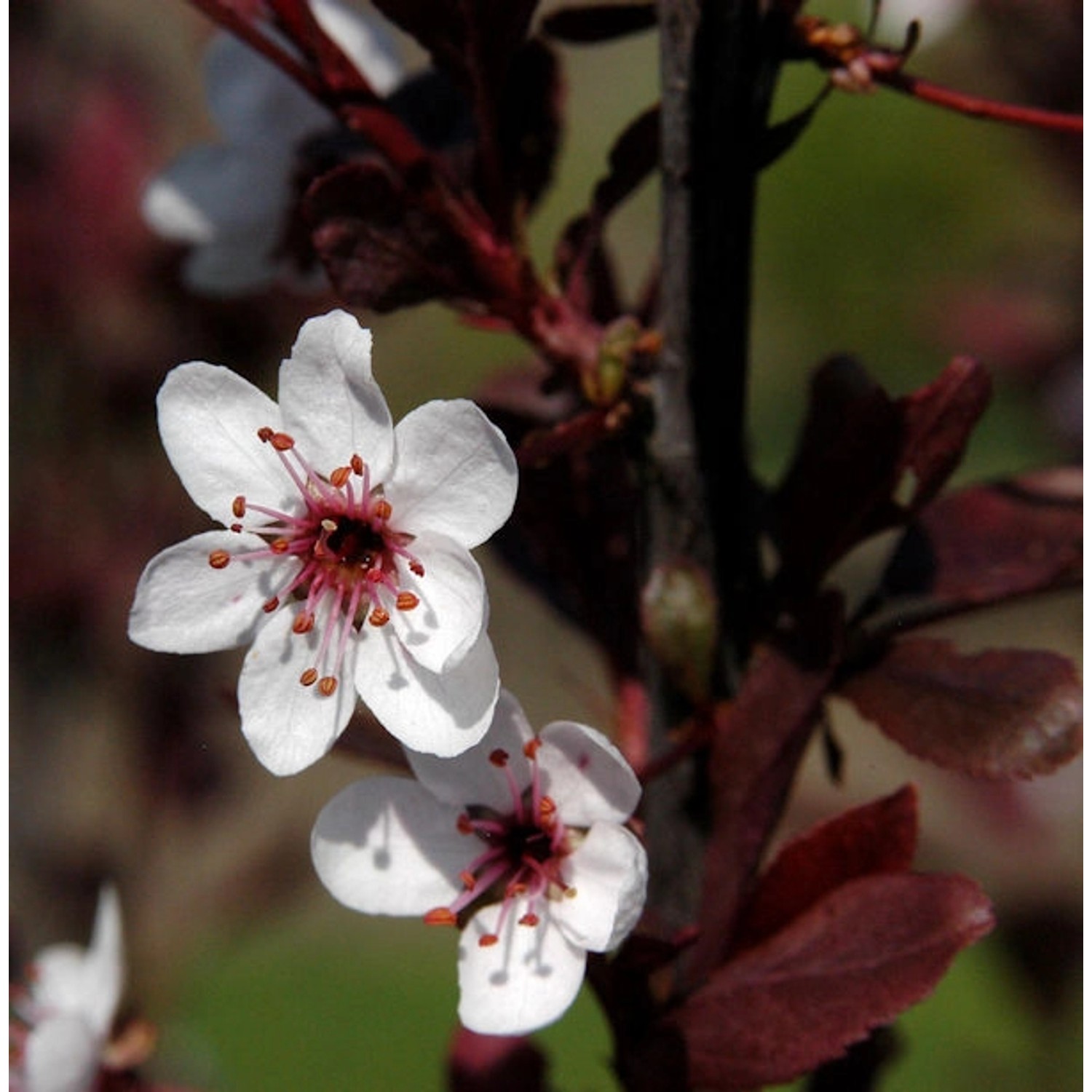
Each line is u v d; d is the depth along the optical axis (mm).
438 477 206
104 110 339
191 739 342
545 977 204
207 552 208
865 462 214
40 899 342
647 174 218
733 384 216
